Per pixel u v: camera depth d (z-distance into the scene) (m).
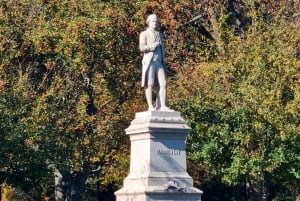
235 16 84.75
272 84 68.62
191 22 81.12
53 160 67.00
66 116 69.06
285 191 88.19
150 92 49.31
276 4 77.62
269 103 67.75
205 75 71.38
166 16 77.19
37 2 73.38
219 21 76.19
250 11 78.38
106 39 71.31
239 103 69.38
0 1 72.44
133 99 73.69
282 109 68.00
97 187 87.88
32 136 66.25
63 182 75.56
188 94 71.75
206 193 92.12
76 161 69.00
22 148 65.00
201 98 69.94
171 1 78.75
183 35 79.38
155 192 47.09
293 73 68.81
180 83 72.50
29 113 66.81
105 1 73.50
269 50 69.75
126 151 74.88
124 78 72.69
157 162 48.06
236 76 70.69
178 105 70.25
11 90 66.69
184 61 77.69
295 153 68.38
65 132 68.75
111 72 72.12
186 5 79.56
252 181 73.69
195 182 84.06
